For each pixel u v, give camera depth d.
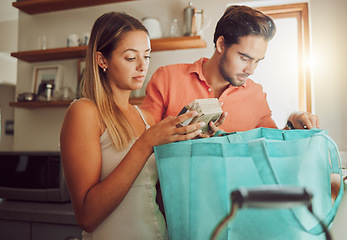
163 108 1.30
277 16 1.92
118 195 0.67
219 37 1.22
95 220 0.68
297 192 0.31
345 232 0.66
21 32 2.54
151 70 2.13
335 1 1.83
